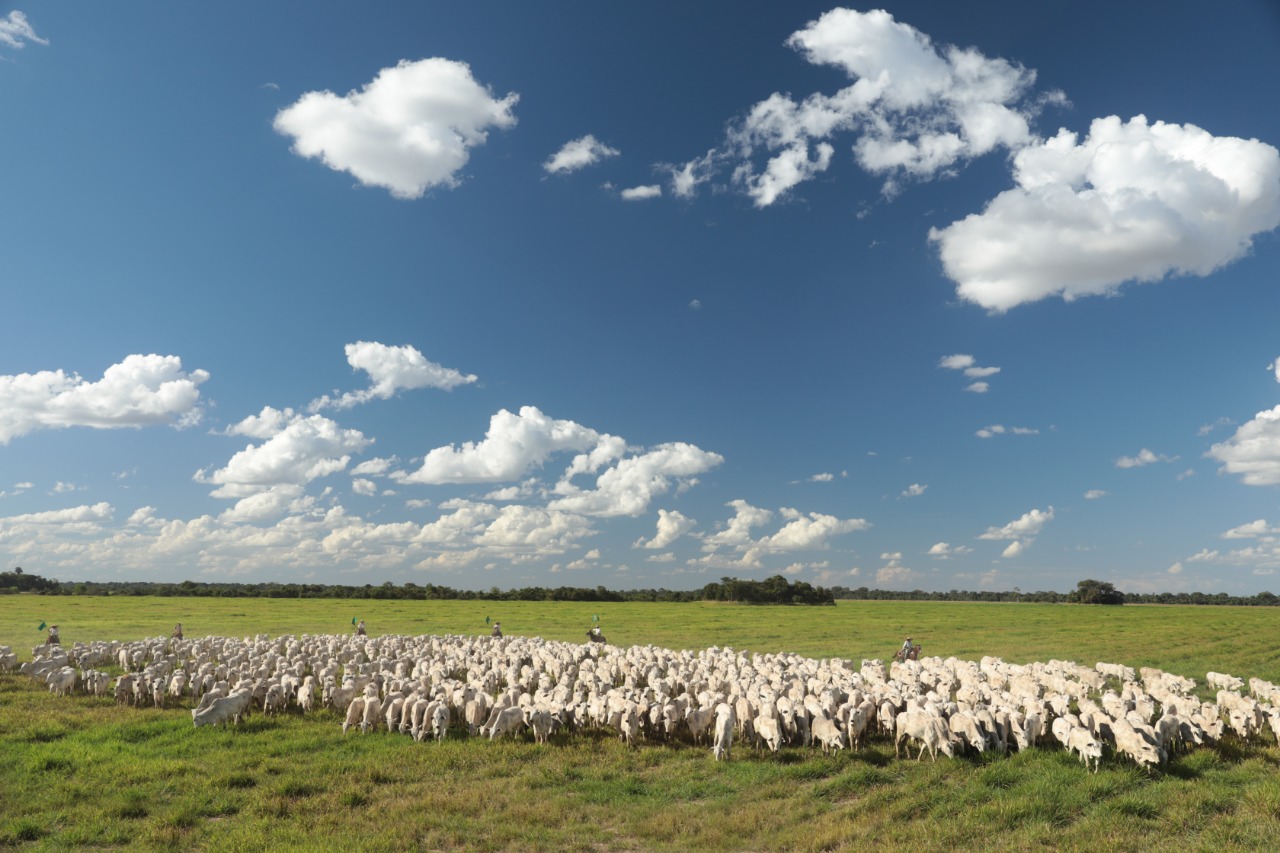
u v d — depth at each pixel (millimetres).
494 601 127375
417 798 16406
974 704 21781
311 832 14391
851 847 13398
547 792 16875
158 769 18125
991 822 14422
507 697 23203
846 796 16516
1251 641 51969
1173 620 79500
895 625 72062
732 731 19547
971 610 108500
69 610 80438
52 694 27922
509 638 47062
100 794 16531
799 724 20703
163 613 78625
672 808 15844
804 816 15180
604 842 14188
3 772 18141
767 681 27000
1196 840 13547
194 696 28156
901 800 15719
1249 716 20875
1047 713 20984
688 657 35688
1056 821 14570
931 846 13242
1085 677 30109
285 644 42125
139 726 22516
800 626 70688
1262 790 15688
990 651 47688
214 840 13945
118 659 38906
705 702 22734
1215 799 15484
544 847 13805
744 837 14297
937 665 32344
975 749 19203
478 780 17766
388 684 26812
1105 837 13602
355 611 89688
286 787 16875
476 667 31516
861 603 153125
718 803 16062
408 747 20469
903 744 20500
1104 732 19172
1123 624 72688
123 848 13648
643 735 21938
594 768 18703
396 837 14047
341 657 37406
